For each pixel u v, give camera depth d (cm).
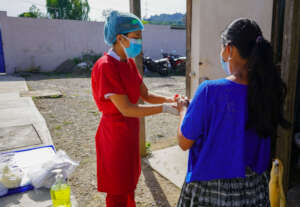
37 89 862
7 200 253
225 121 114
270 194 186
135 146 200
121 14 180
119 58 183
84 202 258
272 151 279
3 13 1266
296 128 304
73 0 3219
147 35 1608
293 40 206
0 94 770
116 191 197
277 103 115
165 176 302
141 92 221
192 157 127
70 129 477
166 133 470
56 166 279
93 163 341
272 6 260
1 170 268
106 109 186
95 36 1503
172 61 1398
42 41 1379
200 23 316
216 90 114
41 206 245
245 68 114
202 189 121
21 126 482
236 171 115
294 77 214
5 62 1310
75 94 796
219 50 299
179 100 151
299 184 271
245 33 111
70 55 1461
